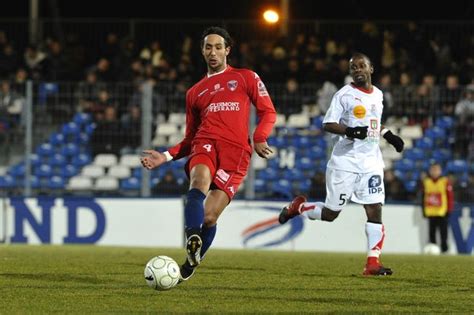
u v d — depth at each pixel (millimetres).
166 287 31016
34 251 60406
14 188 77750
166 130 76875
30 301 29672
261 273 41031
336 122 40344
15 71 87625
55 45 87688
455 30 87000
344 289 34094
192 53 86438
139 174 78312
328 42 86250
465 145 77188
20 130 76938
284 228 74812
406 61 86938
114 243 75750
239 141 32188
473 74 85000
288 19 95625
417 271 43125
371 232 40969
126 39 86125
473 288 35250
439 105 77125
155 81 84125
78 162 77812
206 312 27203
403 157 79312
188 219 30516
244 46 85125
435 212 72438
